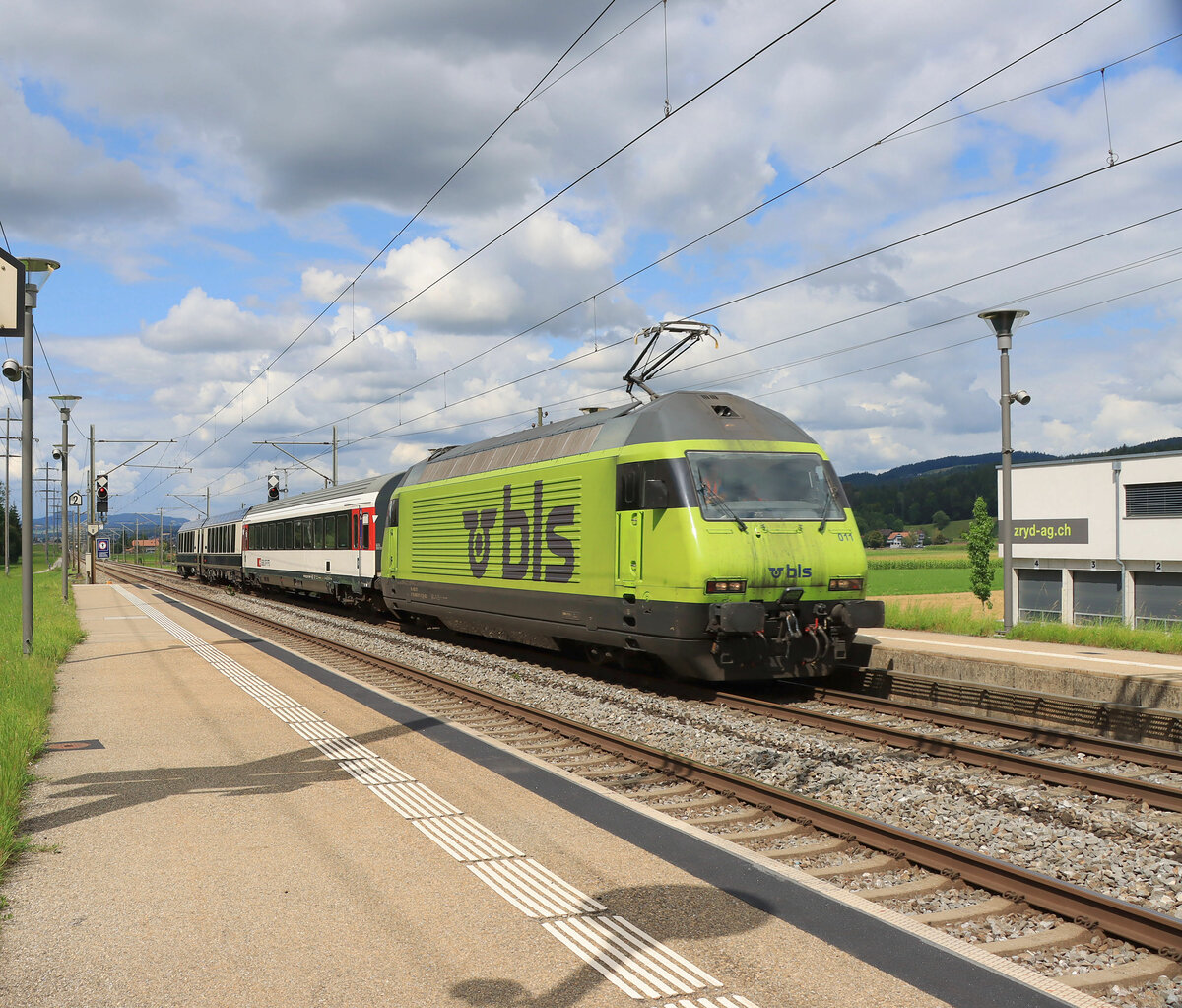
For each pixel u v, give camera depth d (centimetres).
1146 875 632
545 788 804
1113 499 3284
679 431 1373
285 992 441
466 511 1916
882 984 446
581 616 1505
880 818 784
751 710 1258
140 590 4619
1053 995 435
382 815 726
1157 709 1062
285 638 2166
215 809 743
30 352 1642
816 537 1355
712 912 533
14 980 455
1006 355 1859
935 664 1483
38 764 897
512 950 486
